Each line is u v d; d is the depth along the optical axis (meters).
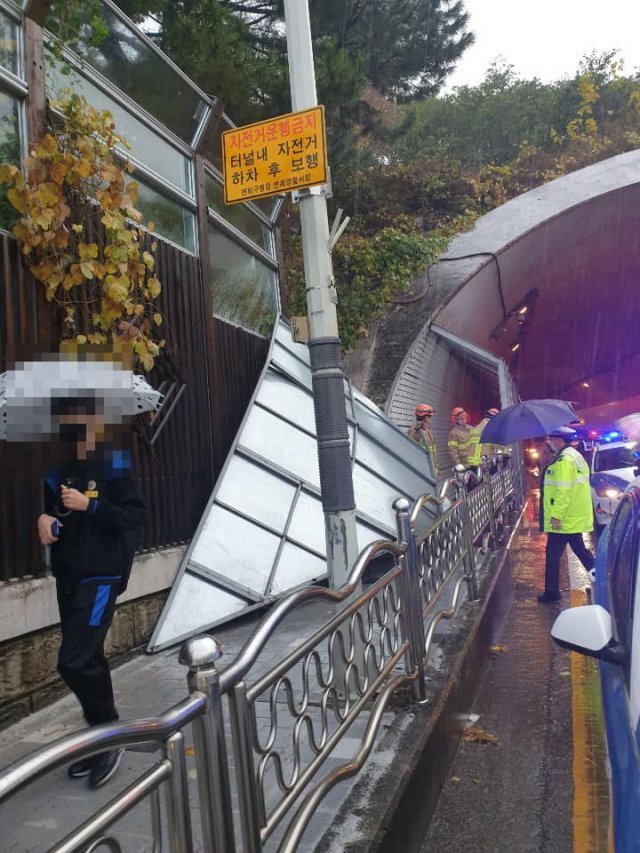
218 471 7.06
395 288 16.12
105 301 5.16
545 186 19.55
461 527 6.01
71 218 4.97
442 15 18.33
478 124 27.47
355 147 14.95
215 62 10.95
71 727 4.01
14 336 4.41
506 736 4.37
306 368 8.85
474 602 6.08
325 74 12.36
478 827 3.35
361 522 7.29
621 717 2.48
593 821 3.32
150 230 5.98
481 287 17.31
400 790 2.99
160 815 1.57
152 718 1.57
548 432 8.40
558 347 30.53
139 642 5.40
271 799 2.93
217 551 6.10
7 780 1.18
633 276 25.22
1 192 4.50
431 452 10.77
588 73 26.44
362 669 3.15
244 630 5.86
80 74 5.52
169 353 6.36
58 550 3.25
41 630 4.32
